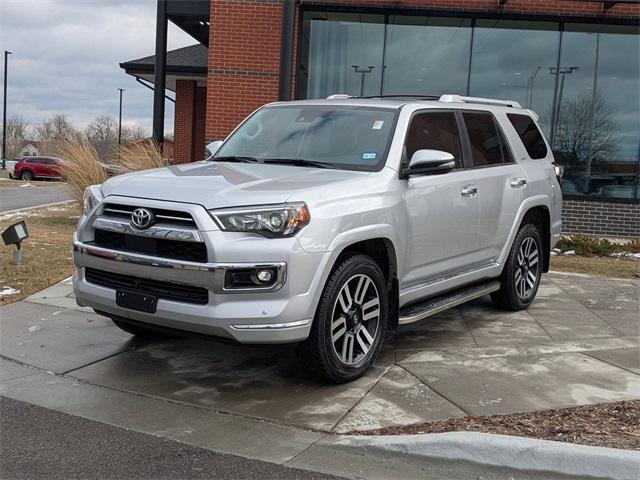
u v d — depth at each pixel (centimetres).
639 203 1280
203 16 1468
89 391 456
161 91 1388
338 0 1245
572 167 1299
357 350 477
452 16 1262
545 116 1298
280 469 350
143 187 450
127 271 438
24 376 482
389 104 552
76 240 474
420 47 1292
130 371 496
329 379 453
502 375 480
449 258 561
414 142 530
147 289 437
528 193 661
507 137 658
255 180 454
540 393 444
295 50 1258
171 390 459
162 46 1380
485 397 438
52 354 529
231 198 417
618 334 595
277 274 405
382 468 354
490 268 618
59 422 405
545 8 1241
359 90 1305
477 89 1298
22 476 339
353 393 448
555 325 625
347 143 526
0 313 634
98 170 1253
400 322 502
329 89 1309
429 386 458
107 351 540
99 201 465
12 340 559
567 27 1277
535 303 719
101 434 389
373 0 1251
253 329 405
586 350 541
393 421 403
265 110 610
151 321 439
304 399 440
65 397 445
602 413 407
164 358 527
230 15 1230
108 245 455
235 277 406
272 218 408
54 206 1777
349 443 373
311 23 1296
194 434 390
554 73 1289
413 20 1284
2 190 2589
